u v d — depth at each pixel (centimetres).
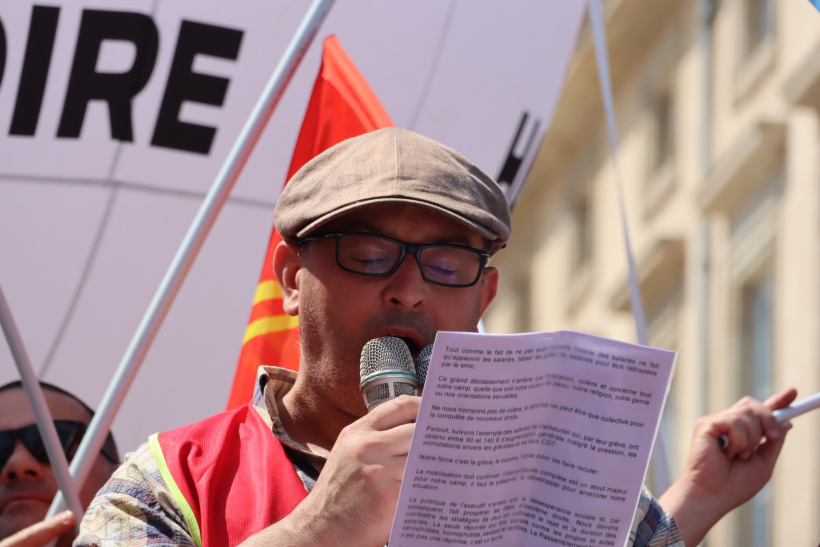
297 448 224
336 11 387
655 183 1585
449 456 191
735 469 294
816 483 998
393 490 196
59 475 280
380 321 223
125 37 366
